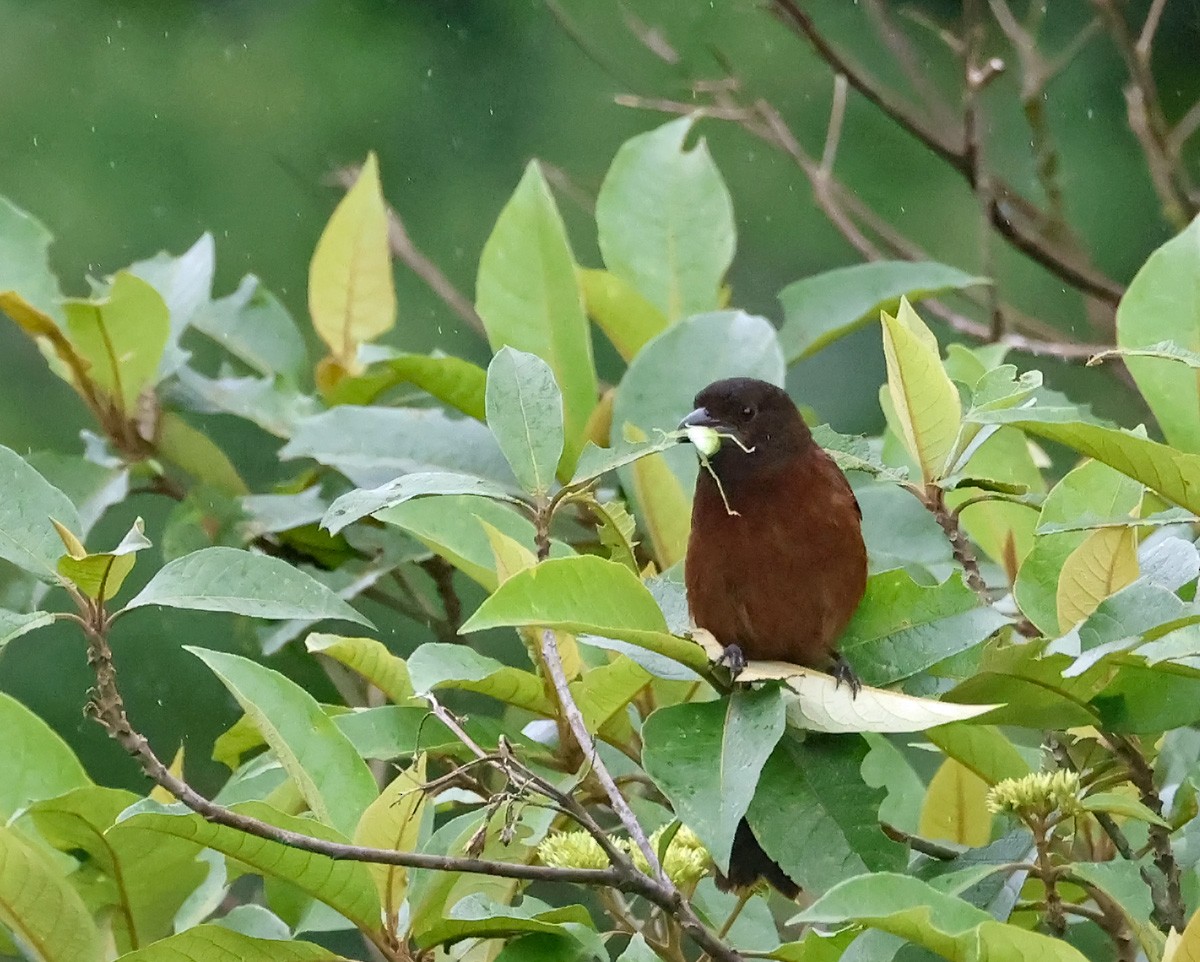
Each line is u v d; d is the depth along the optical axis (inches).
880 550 346.3
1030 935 200.8
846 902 208.2
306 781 252.4
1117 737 261.9
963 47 507.5
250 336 425.4
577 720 239.5
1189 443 302.2
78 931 244.1
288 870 233.9
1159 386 303.3
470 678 259.0
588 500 264.4
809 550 322.3
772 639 328.8
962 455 286.8
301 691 259.9
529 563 273.3
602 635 244.5
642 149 409.4
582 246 757.9
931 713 245.8
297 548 399.2
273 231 753.0
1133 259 722.8
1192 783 259.8
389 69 783.7
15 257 392.5
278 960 236.8
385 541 386.3
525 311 361.7
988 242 493.7
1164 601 236.1
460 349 718.5
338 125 773.3
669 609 309.9
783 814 254.4
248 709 257.0
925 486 288.4
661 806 292.2
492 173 780.6
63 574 218.5
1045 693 258.1
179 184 759.7
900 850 251.4
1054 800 244.2
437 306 724.7
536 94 785.6
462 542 314.5
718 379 351.3
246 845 230.8
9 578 377.7
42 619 216.8
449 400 366.0
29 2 772.6
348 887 236.4
